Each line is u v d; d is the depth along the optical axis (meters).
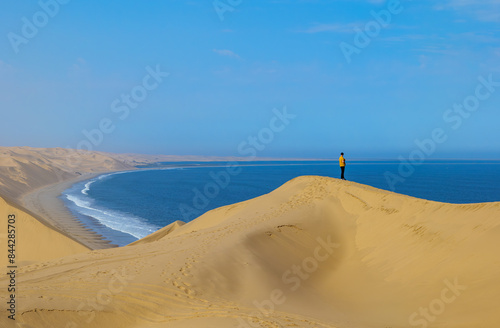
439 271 12.38
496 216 13.09
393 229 17.33
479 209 14.25
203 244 17.59
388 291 12.77
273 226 19.67
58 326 8.88
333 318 10.71
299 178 30.62
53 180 115.50
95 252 18.91
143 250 18.05
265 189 110.88
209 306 10.94
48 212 55.78
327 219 21.30
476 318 9.07
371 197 21.53
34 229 30.61
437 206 16.59
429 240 14.57
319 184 27.16
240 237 17.56
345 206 22.34
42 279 12.88
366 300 12.64
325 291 14.12
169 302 11.12
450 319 9.58
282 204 25.25
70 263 15.86
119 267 14.32
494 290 9.91
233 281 13.53
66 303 10.03
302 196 25.88
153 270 13.63
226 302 11.51
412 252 14.64
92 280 12.50
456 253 12.70
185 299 11.41
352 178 145.00
